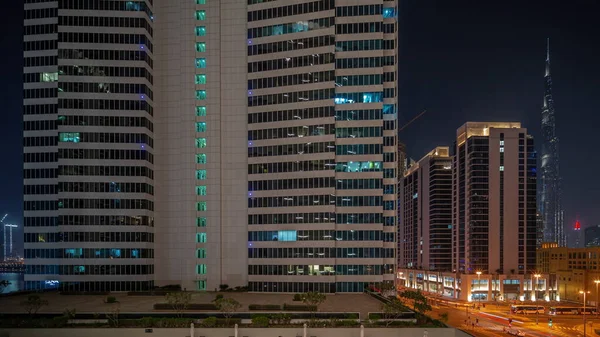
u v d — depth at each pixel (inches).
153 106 4736.7
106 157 4498.0
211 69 4672.7
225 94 4662.9
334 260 4301.2
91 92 4527.6
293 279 4320.9
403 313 2832.2
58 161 4493.1
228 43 4687.5
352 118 4411.9
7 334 2598.4
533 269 7834.6
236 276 4539.9
